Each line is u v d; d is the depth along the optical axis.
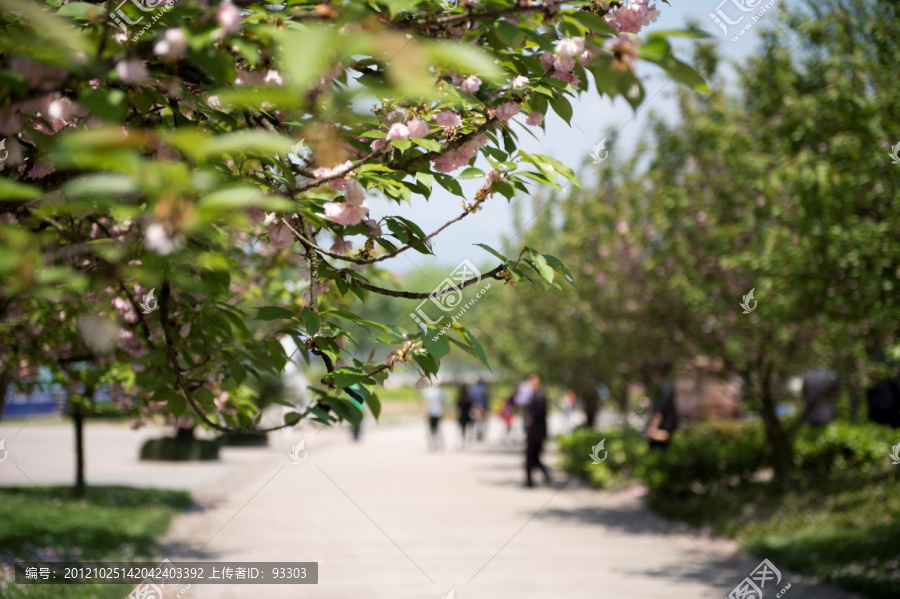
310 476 16.47
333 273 3.56
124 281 3.70
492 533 9.92
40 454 20.19
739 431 15.28
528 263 3.41
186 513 11.62
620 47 2.19
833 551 7.81
